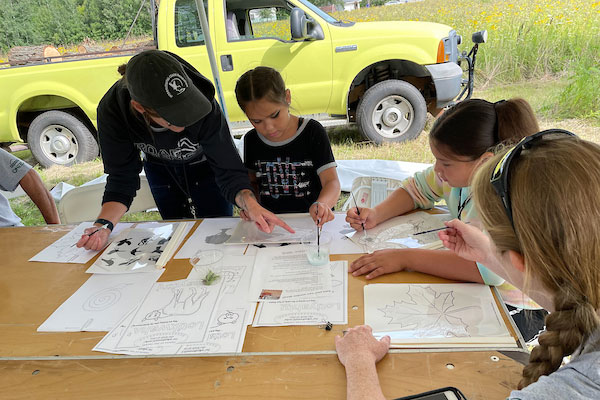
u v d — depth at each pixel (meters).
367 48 4.32
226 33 4.38
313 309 1.19
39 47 5.12
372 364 0.94
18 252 1.69
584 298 0.67
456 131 1.38
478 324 1.08
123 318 1.22
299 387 0.93
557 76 5.80
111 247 1.64
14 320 1.25
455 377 0.93
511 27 6.03
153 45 4.83
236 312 1.20
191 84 1.45
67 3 6.53
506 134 1.37
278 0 4.44
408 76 4.84
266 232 1.63
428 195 1.73
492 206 0.79
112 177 1.84
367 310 1.17
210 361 1.03
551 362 0.71
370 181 2.22
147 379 0.99
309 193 2.12
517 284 0.88
